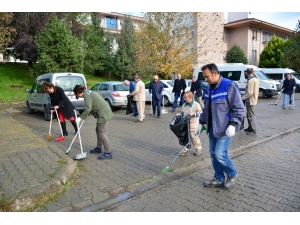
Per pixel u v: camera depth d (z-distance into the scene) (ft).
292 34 88.89
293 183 12.33
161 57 57.52
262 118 30.58
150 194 11.52
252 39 117.19
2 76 63.72
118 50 90.02
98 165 15.08
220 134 10.80
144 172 14.03
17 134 21.09
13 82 61.05
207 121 11.53
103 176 13.47
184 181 12.86
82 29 75.82
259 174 13.56
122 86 38.19
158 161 15.76
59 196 11.28
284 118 30.40
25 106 43.47
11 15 43.93
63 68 57.06
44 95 29.91
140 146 19.15
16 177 12.20
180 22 56.59
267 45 107.76
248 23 113.19
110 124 27.96
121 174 13.74
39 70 57.93
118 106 37.52
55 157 15.11
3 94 50.31
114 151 17.87
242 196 11.10
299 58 84.53
